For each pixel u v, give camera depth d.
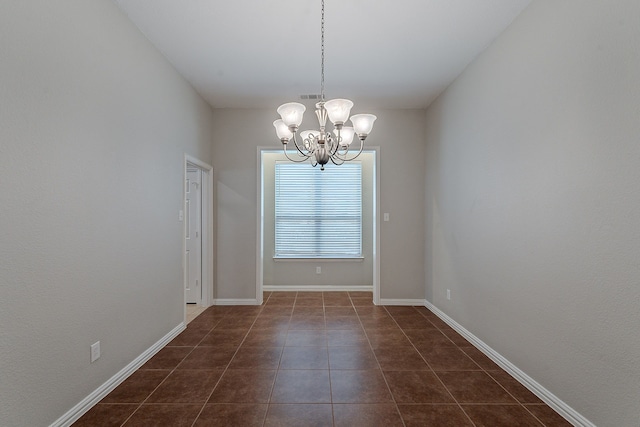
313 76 3.37
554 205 1.96
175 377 2.36
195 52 2.88
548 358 2.02
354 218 5.38
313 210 5.37
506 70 2.47
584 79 1.74
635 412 1.48
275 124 2.45
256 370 2.47
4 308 1.45
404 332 3.32
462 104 3.23
